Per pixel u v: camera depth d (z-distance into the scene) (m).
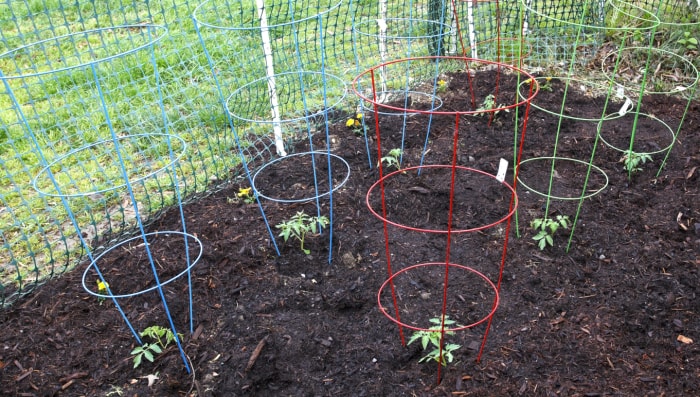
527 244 3.52
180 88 5.43
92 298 3.22
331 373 2.75
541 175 4.25
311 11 7.27
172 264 3.42
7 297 3.28
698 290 3.12
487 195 4.01
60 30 7.05
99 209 4.10
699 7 5.61
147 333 2.89
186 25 6.88
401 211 3.89
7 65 6.30
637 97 5.34
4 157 4.64
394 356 2.80
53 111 4.55
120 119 4.89
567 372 2.67
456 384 2.63
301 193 4.09
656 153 4.41
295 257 3.48
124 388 2.71
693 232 3.58
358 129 4.92
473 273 3.30
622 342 2.83
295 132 4.95
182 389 2.72
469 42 6.10
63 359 2.86
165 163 4.58
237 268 3.40
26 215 4.02
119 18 7.24
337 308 3.12
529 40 6.30
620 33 6.12
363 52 6.34
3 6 7.45
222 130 4.99
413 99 5.43
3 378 2.76
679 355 2.75
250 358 2.79
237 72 5.73
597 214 3.78
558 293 3.15
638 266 3.31
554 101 5.31
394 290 3.20
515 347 2.80
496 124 4.96
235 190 4.19
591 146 4.56
